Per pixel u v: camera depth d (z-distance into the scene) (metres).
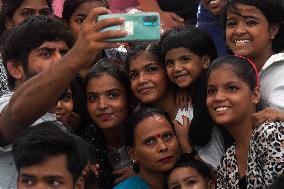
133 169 3.32
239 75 2.89
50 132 2.33
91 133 3.45
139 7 4.89
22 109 2.40
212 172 3.10
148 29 2.32
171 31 3.35
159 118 3.13
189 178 3.07
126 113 3.38
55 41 2.68
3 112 2.49
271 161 2.69
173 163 3.12
